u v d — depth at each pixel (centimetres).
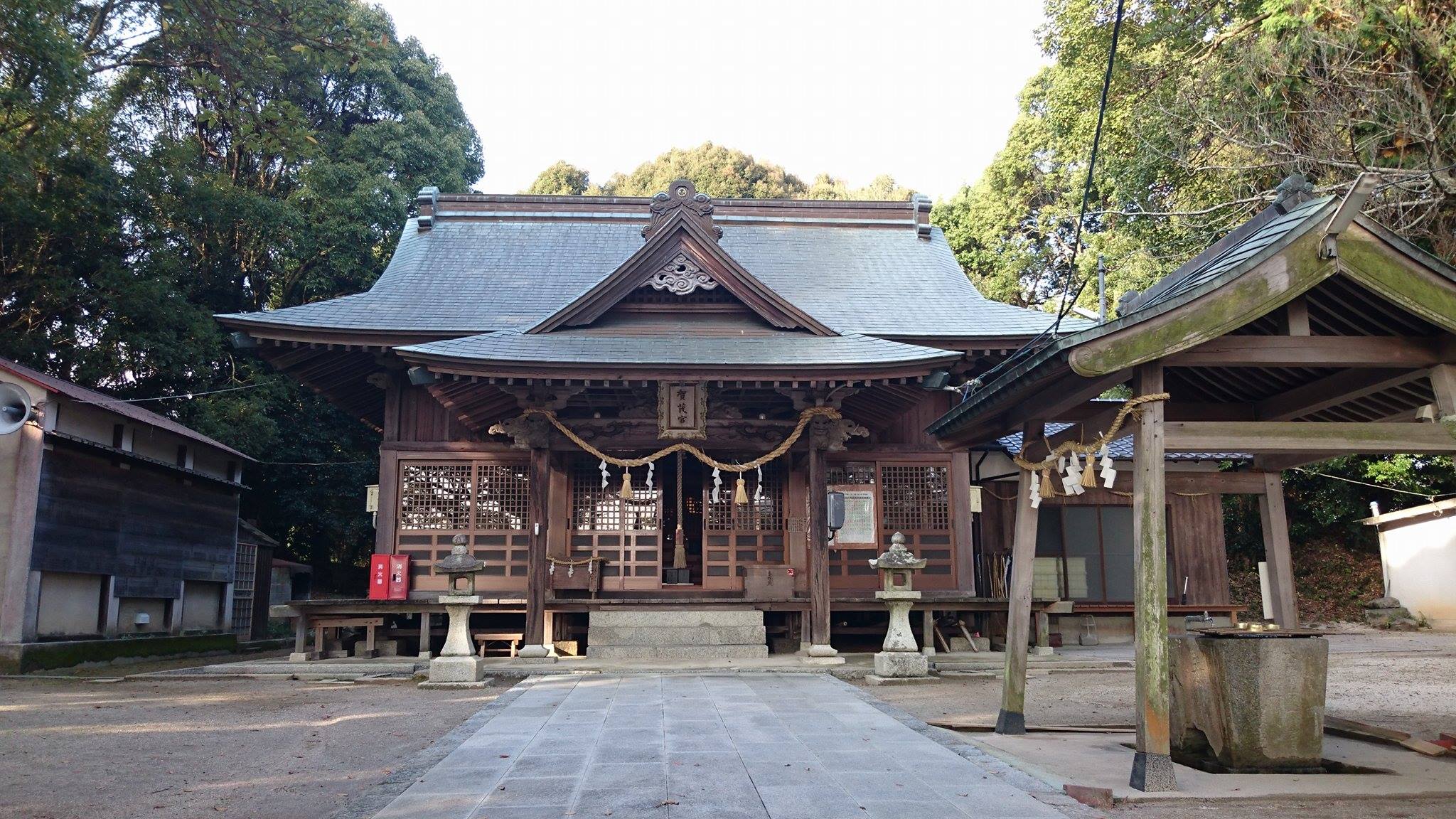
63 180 1889
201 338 2156
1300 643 648
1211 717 668
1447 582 2042
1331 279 610
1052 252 3250
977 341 1572
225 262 2539
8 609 1271
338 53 2080
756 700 941
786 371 1312
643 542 1530
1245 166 1519
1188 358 595
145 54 2162
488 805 532
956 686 1150
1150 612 573
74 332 2091
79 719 904
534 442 1352
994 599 1512
